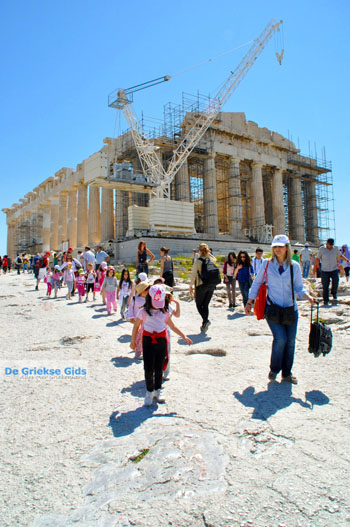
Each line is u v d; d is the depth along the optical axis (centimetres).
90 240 5109
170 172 4291
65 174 5841
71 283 1614
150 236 3575
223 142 4819
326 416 461
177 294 1570
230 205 4906
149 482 353
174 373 636
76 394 563
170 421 466
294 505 315
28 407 521
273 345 561
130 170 3828
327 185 6316
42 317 1201
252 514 306
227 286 1272
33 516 313
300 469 362
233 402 511
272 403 500
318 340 537
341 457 378
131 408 508
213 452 395
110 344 845
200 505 320
